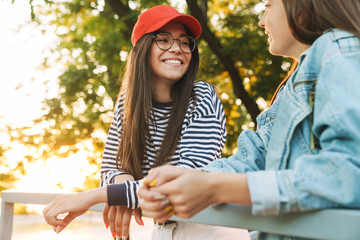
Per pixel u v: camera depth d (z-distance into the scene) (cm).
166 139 145
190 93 154
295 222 55
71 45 830
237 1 711
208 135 143
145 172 153
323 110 60
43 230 1053
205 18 585
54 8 781
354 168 53
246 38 621
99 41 755
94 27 749
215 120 146
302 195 55
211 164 95
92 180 940
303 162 57
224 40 650
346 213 51
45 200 117
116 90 681
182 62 158
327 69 62
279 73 613
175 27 161
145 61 158
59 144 889
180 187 56
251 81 641
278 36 82
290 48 83
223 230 117
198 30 163
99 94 860
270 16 83
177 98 154
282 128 72
